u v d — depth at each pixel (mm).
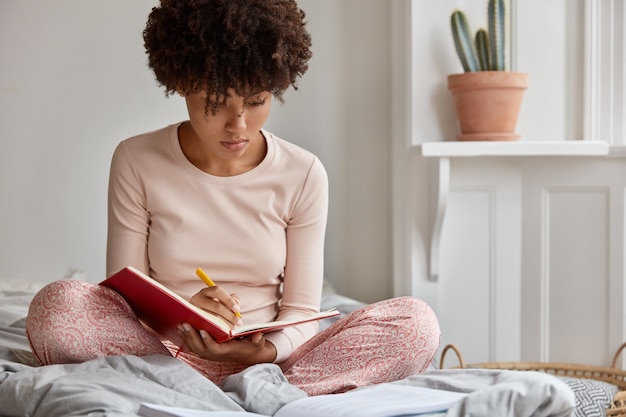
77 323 1758
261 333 1845
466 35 3010
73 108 3412
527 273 3201
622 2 3104
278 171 2090
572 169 3145
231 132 1850
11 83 3387
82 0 3400
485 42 2996
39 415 1554
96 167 3436
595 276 3160
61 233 3428
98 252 3447
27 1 3379
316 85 3516
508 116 2979
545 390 1459
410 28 3135
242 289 2064
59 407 1519
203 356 1803
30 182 3410
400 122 3330
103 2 3406
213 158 2047
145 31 2014
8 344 2264
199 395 1622
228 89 1814
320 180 2129
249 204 2051
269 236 2066
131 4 3422
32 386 1604
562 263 3184
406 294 3262
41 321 1757
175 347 2035
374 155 3541
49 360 1774
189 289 2029
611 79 3121
